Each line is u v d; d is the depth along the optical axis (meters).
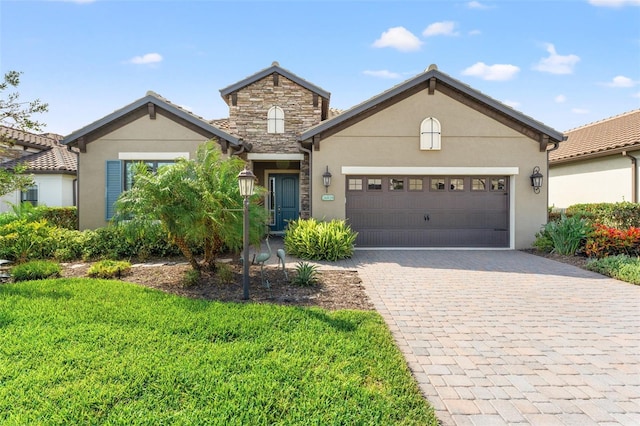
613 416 3.21
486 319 5.66
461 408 3.30
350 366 3.89
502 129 12.47
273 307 5.77
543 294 7.07
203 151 8.52
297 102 14.95
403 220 12.73
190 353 4.11
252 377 3.60
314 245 10.56
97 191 12.82
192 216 7.15
